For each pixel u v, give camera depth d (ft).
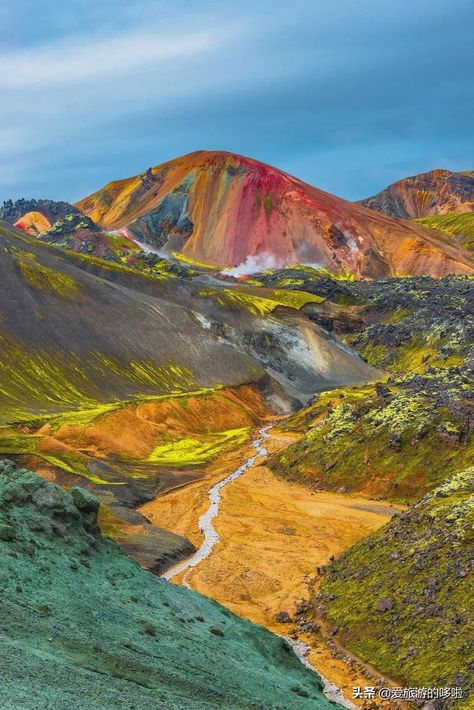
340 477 520.83
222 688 177.37
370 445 526.57
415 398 546.26
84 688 141.79
